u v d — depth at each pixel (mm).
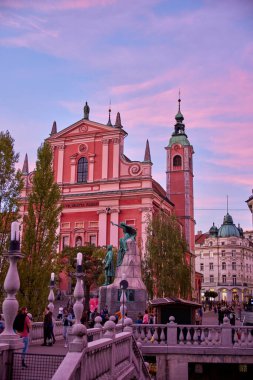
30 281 21703
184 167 64188
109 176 52469
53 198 24094
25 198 50875
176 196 63531
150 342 19500
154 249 39500
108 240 50531
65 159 55031
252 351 18844
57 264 23750
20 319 12922
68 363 7484
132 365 13375
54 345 18375
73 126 55062
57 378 7055
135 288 27656
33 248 22859
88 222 52031
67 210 53156
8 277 9531
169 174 64625
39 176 24203
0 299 19766
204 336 19500
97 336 14125
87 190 53000
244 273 123062
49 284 22438
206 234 132000
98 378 9570
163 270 38562
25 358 10648
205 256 125875
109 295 28016
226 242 123875
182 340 19484
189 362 19062
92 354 9078
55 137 55656
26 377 9094
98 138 54000
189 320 21750
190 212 63688
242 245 123812
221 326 19328
